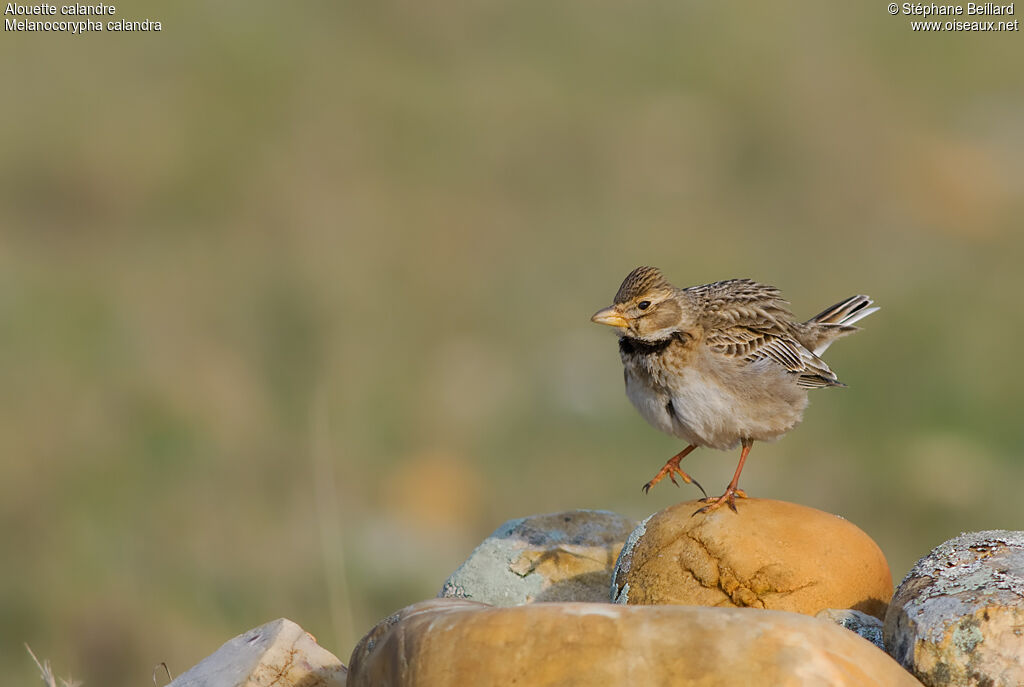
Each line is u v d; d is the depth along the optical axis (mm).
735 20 26719
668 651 5043
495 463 15445
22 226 20000
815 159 23688
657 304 7863
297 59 24031
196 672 6320
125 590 11555
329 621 11141
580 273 20109
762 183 23188
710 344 7875
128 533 12641
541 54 26172
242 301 18062
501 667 5086
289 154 21875
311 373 16469
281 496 13742
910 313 19266
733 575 6430
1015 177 24203
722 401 7832
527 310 19125
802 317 19531
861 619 6191
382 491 14367
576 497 14695
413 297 19094
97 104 21984
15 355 15703
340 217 20625
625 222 21547
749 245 21438
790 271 20734
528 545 7523
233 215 20688
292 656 6348
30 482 13461
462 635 5180
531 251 20609
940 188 23391
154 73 22938
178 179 21078
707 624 5098
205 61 23266
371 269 19531
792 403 7953
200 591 11641
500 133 23391
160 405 15008
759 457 15391
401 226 20719
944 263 21344
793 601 6359
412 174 22078
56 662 10656
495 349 17984
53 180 20719
